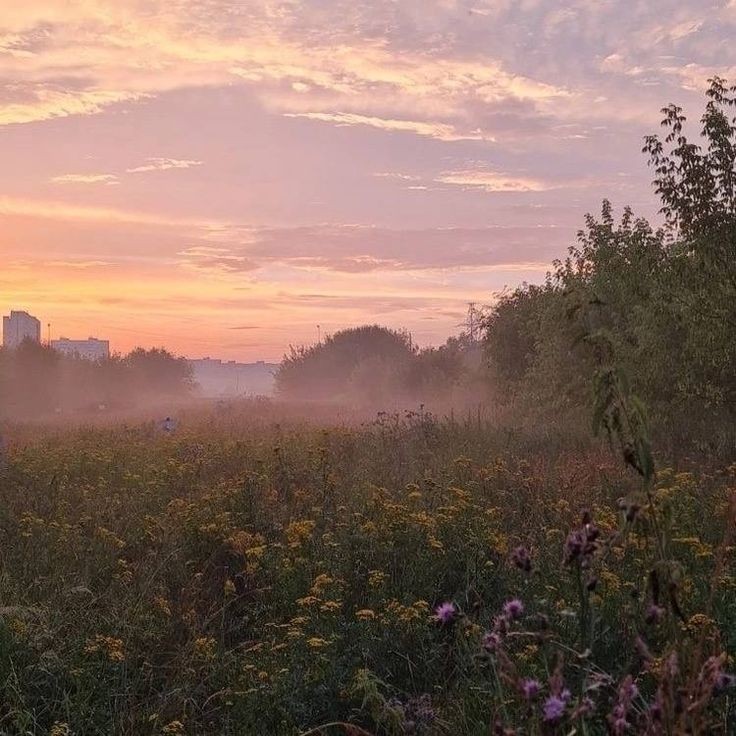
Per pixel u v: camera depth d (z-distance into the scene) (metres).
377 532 6.05
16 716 4.09
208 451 12.98
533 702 2.42
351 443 12.90
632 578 4.70
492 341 23.62
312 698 4.28
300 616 5.16
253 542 6.60
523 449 12.26
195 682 4.75
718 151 11.01
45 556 6.66
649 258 12.01
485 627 4.62
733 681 2.25
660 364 11.55
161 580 6.28
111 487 10.38
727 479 8.62
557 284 16.28
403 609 4.83
